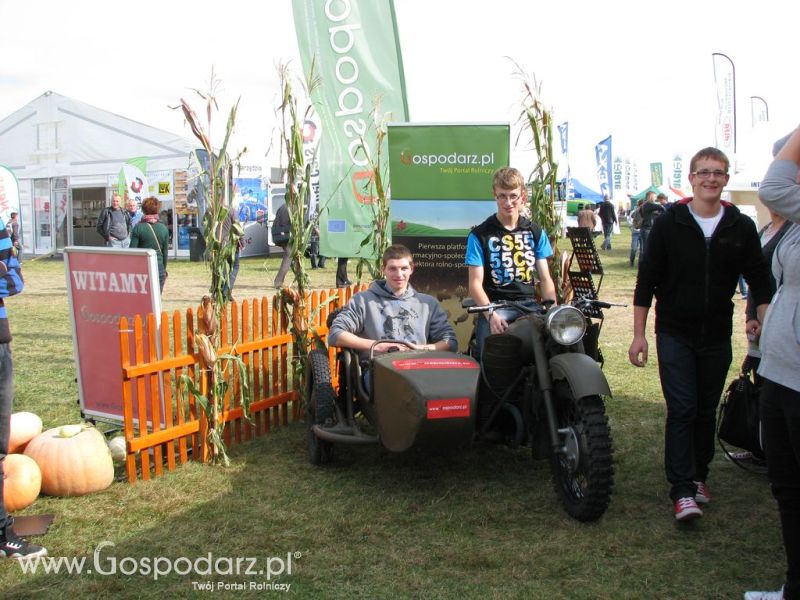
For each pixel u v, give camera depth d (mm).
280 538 3939
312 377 5250
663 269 4164
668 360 4117
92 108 24172
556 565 3619
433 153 6590
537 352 4277
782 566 3615
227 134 5086
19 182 25984
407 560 3691
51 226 25641
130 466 4691
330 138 8055
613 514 4227
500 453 5289
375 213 7035
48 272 20203
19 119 25656
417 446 4281
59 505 4352
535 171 6488
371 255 7066
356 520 4148
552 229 6500
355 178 8078
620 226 40688
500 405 4480
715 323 4090
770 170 2881
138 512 4266
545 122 6387
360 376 5016
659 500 4426
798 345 2883
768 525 4078
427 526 4086
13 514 4234
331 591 3400
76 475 4441
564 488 4223
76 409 6430
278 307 5938
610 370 7949
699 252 4027
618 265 21266
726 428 4699
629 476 4816
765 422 3084
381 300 5230
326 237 8289
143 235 10695
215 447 5070
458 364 4441
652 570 3580
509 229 5043
